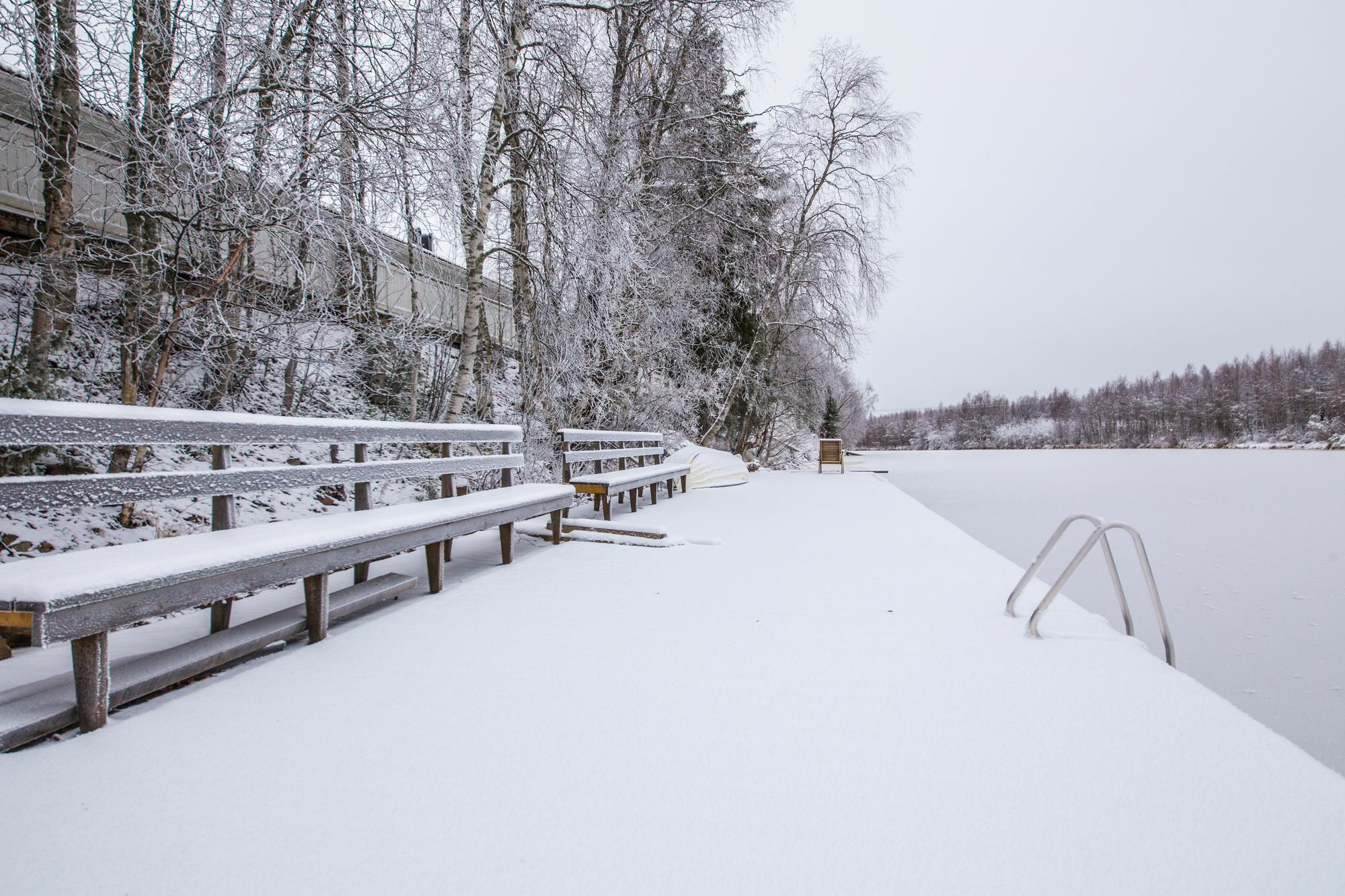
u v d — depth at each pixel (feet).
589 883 3.76
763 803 4.65
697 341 45.80
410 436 11.22
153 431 6.92
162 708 6.28
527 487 15.47
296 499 19.81
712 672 7.27
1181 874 3.85
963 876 3.83
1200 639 16.96
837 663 7.57
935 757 5.33
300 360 16.99
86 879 3.78
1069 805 4.60
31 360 14.76
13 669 7.39
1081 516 8.60
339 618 9.27
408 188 16.02
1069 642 8.28
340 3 15.06
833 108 53.42
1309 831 4.29
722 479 37.63
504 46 21.97
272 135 13.97
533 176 24.62
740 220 43.27
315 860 3.98
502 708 6.31
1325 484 59.16
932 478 68.59
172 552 6.25
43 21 12.28
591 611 9.79
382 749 5.46
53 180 14.03
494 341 30.58
